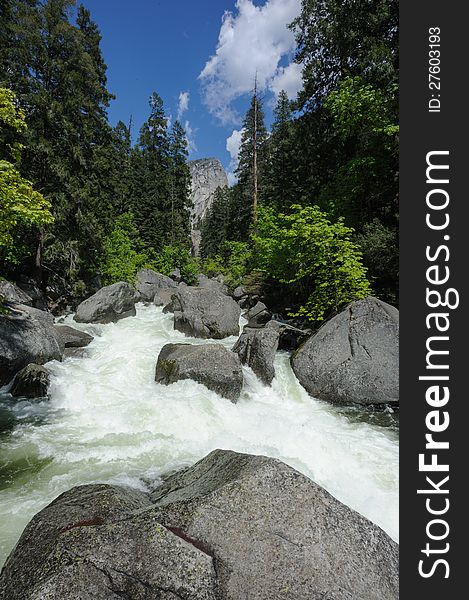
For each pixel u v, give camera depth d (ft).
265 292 71.51
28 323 35.19
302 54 58.75
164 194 138.31
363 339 31.30
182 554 8.71
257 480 10.74
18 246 51.70
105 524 9.52
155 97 146.82
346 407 29.81
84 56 58.70
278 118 111.34
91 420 25.36
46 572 8.30
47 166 53.16
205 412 26.40
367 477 19.48
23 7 53.67
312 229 36.45
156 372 32.89
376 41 46.11
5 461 20.01
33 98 50.52
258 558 8.92
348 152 59.62
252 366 33.96
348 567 9.14
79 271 63.82
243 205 119.55
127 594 7.97
